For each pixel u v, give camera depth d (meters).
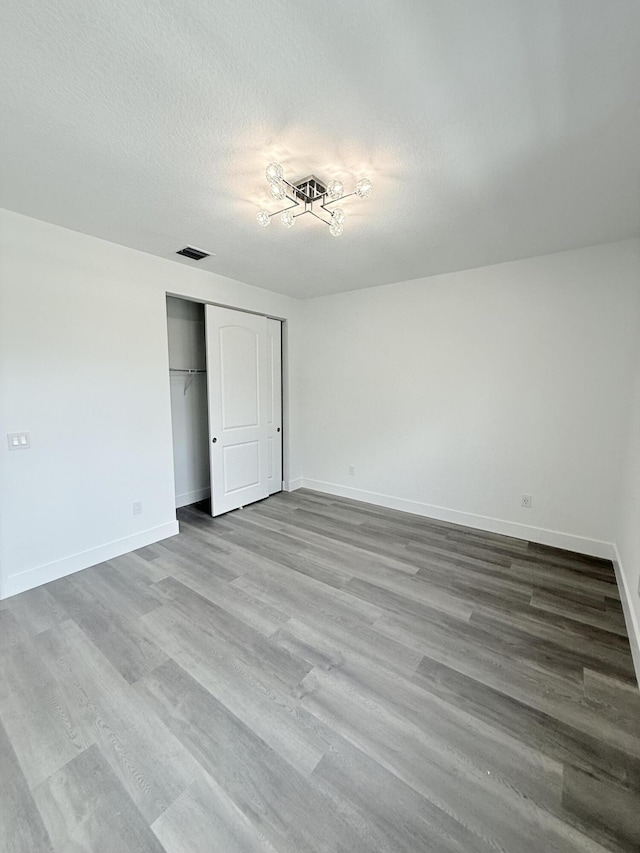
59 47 1.11
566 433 2.93
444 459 3.56
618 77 1.21
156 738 1.39
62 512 2.55
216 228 2.41
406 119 1.42
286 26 1.06
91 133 1.50
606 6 0.99
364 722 1.46
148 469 3.05
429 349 3.54
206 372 3.84
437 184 1.86
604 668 1.75
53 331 2.44
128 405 2.88
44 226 2.34
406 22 1.04
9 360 2.26
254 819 1.13
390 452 3.92
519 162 1.68
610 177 1.79
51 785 1.23
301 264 3.11
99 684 1.64
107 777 1.25
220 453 3.72
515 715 1.50
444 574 2.60
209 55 1.15
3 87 1.25
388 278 3.54
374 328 3.89
